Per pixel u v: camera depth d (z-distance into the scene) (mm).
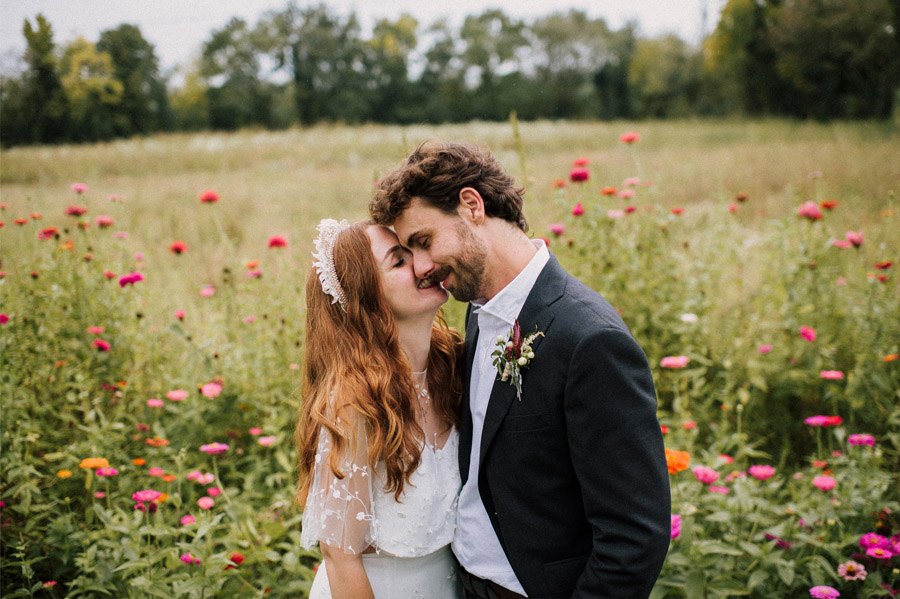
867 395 3664
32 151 21391
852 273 4539
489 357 1849
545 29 66375
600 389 1597
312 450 1918
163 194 12094
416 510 1905
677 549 2414
